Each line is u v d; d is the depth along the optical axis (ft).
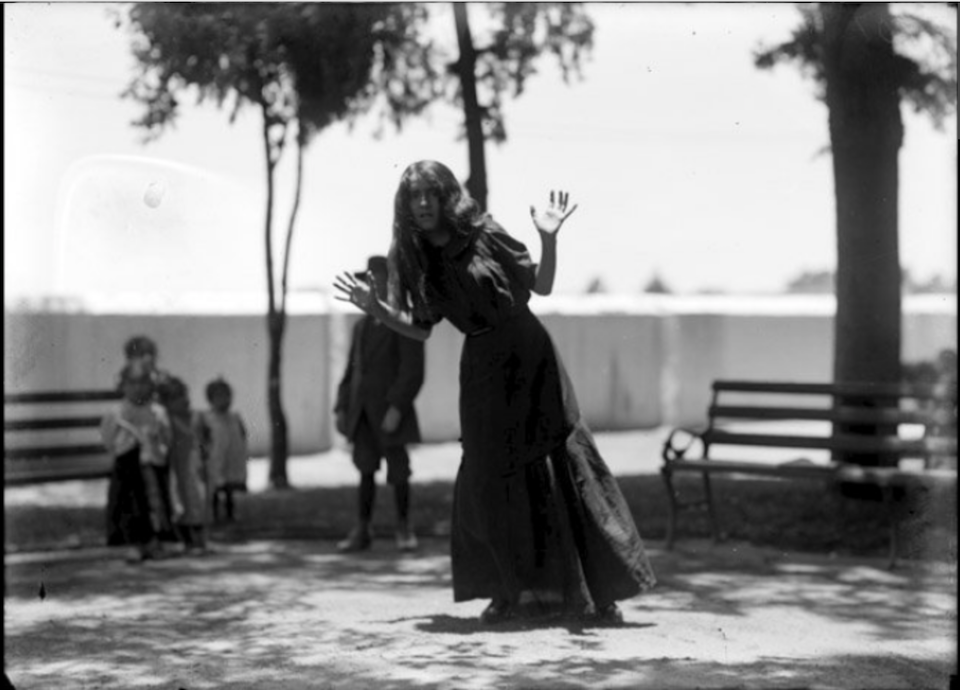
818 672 19.26
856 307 35.83
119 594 25.50
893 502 27.96
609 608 22.11
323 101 38.88
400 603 24.48
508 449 21.62
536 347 21.67
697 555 28.86
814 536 30.35
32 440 37.65
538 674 19.15
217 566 28.48
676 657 20.08
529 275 21.34
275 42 37.17
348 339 48.44
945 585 25.50
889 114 35.55
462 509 22.00
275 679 19.16
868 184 35.70
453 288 21.17
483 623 22.26
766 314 54.80
